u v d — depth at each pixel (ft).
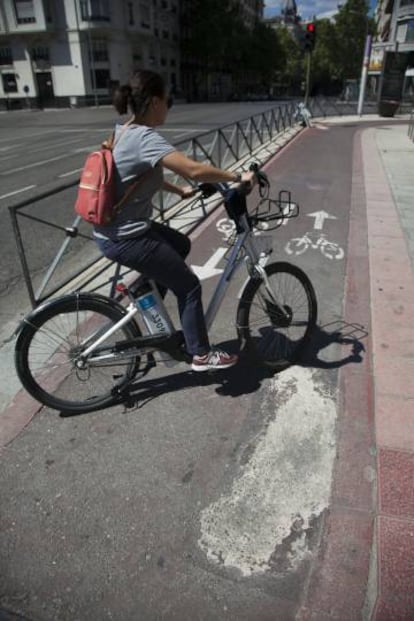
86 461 7.97
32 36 143.02
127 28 148.25
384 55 77.51
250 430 8.60
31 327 8.20
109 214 7.07
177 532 6.72
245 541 6.57
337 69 214.07
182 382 9.97
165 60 180.55
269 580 6.07
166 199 24.54
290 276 10.14
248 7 263.90
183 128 65.26
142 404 9.33
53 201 25.93
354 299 13.29
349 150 41.60
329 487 7.36
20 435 8.55
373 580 6.03
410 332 11.37
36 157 43.09
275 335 10.98
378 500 7.00
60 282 15.30
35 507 7.14
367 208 22.26
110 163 6.89
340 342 11.20
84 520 6.92
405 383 9.53
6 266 16.88
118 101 7.18
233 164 35.32
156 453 8.12
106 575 6.18
